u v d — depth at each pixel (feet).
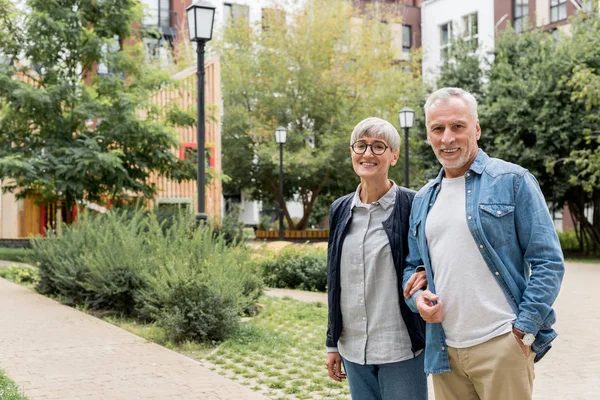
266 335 24.88
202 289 24.26
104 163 52.24
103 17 60.23
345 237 10.05
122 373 18.74
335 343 10.17
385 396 9.75
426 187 9.32
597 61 66.18
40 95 53.67
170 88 62.39
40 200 61.36
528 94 67.97
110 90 57.82
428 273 8.96
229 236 50.21
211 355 21.89
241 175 94.79
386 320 9.64
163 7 103.65
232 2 108.27
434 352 8.83
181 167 60.44
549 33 81.66
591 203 77.71
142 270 29.19
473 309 8.46
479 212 8.55
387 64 94.79
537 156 68.28
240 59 92.53
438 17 120.47
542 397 17.07
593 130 65.98
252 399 16.17
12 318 27.86
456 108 8.82
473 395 8.93
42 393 16.62
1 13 56.59
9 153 54.65
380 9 109.40
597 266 58.29
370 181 9.82
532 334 8.05
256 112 93.30
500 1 106.01
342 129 89.51
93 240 35.19
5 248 71.05
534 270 8.27
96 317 28.94
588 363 20.72
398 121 88.58
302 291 41.14
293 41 91.04
